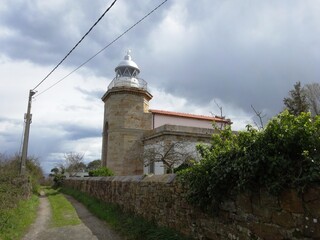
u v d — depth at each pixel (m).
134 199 9.44
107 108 29.11
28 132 18.77
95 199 14.83
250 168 4.07
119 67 30.78
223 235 5.04
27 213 10.68
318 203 3.37
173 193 6.82
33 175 22.77
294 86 30.72
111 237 7.83
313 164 3.42
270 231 4.04
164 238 6.24
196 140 22.75
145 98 28.94
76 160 46.59
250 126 5.11
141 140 26.48
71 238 7.82
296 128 3.78
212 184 5.00
